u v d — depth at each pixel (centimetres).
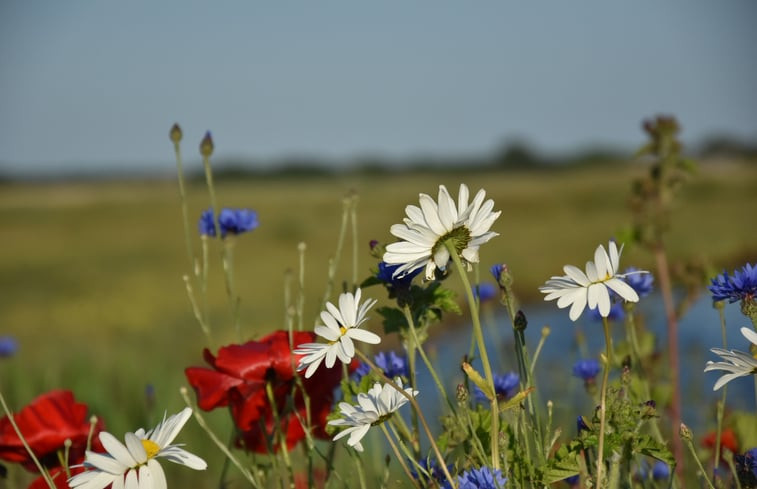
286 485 168
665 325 433
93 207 4884
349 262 2217
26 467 175
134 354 759
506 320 737
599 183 5491
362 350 179
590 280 122
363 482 160
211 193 197
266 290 1772
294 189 10300
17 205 6650
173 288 1975
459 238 123
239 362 167
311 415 177
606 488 133
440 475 145
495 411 123
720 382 122
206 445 413
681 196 332
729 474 176
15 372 516
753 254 1469
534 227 3259
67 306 1742
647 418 135
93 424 151
